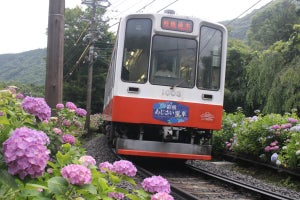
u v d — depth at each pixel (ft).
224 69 32.35
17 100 17.34
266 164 36.19
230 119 47.78
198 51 31.96
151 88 30.83
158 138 32.60
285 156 32.22
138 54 31.19
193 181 29.12
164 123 30.68
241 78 99.45
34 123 12.03
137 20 31.55
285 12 110.52
